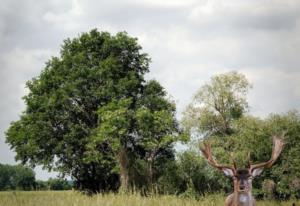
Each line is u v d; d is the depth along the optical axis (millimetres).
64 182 56906
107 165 54844
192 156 49812
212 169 48156
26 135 56188
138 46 59219
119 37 58594
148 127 51156
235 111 62219
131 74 56906
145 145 51156
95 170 57656
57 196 25406
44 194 26375
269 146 45188
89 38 59156
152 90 57125
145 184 51281
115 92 55656
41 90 58094
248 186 11336
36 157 56562
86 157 54062
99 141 51469
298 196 42750
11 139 57094
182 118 62156
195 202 25828
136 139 53812
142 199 24016
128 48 58906
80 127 55031
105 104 55250
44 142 55688
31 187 27516
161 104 55656
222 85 62406
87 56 58688
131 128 53438
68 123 56219
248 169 11500
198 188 48375
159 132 51750
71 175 56812
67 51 59812
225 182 46875
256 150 45406
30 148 55312
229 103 62438
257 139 45812
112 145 50156
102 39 59562
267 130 45812
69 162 56156
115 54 58500
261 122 47406
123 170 51125
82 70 55844
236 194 11367
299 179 42406
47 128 55531
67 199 24094
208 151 11883
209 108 62375
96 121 56750
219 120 62156
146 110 51250
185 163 49875
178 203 24766
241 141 47531
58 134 56469
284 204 34438
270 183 42031
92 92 55344
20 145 56906
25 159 56750
